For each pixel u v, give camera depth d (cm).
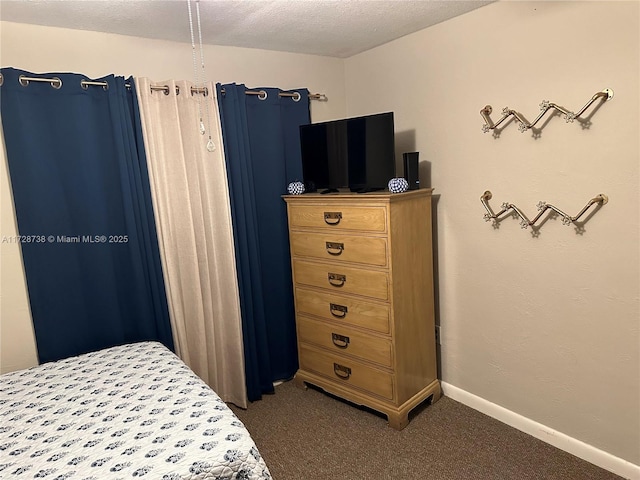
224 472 140
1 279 224
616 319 204
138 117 244
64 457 146
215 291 280
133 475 135
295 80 312
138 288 251
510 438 245
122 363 218
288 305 316
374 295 255
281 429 263
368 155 267
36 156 221
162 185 255
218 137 268
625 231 196
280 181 302
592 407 219
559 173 215
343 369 282
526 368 245
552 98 212
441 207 276
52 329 235
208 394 184
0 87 212
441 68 261
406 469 224
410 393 267
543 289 230
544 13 210
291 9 220
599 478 211
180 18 223
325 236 273
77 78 227
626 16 183
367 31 264
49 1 193
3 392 194
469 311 270
